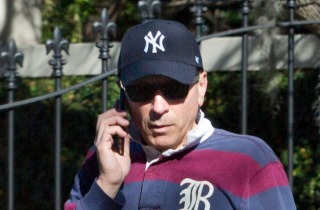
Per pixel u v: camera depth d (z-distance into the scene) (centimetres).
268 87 1617
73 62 1845
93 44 1827
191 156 790
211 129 808
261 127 1678
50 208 1861
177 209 775
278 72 1614
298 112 1641
